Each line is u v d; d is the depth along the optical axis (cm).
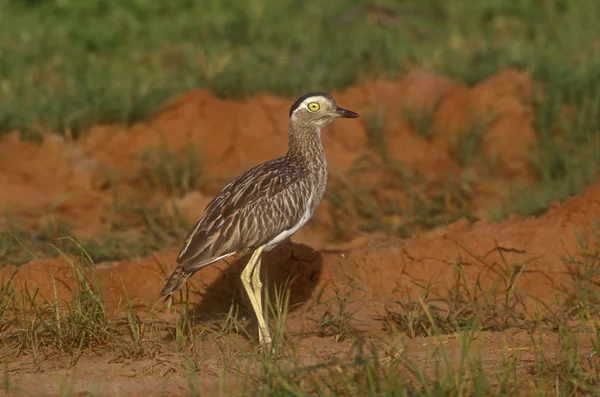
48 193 2334
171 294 1566
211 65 2872
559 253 1712
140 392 1294
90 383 1336
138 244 1962
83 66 2944
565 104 2542
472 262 1705
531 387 1241
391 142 2469
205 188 2358
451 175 2316
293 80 2648
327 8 3441
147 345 1467
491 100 2531
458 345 1478
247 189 1482
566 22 3234
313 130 1584
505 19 3303
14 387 1277
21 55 2970
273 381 1240
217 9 3431
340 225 2084
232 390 1281
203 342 1502
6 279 1641
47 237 2019
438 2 3481
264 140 2506
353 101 2569
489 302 1617
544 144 2444
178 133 2500
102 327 1486
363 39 3030
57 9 3384
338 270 1697
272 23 3294
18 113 2522
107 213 2216
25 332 1468
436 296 1684
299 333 1549
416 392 1205
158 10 3409
